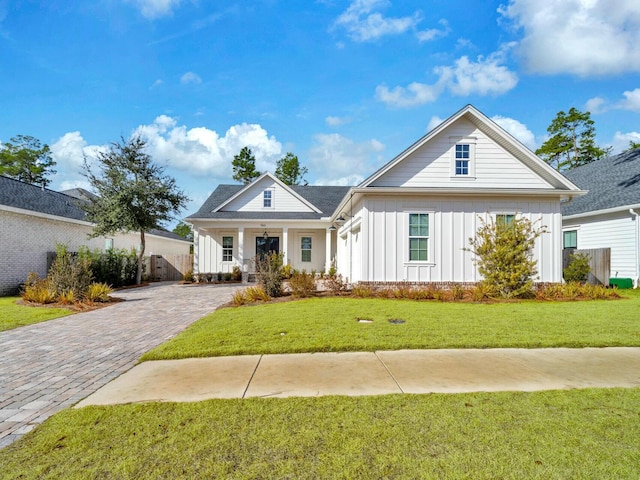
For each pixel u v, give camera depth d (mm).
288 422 3312
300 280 11953
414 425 3244
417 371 4805
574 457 2723
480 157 13352
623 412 3504
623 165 18109
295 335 6555
